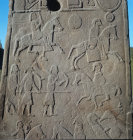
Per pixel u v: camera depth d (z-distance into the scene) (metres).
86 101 2.61
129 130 2.47
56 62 2.73
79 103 2.61
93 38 2.75
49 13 2.86
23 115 2.62
